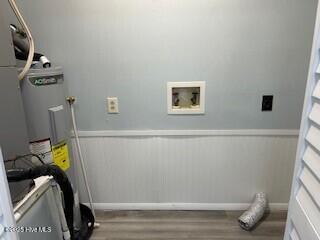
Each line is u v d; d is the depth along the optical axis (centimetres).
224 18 159
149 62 170
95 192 200
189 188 195
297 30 159
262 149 183
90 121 183
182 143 185
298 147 78
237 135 181
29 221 95
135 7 161
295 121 175
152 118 180
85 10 162
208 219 189
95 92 177
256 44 163
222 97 173
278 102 172
